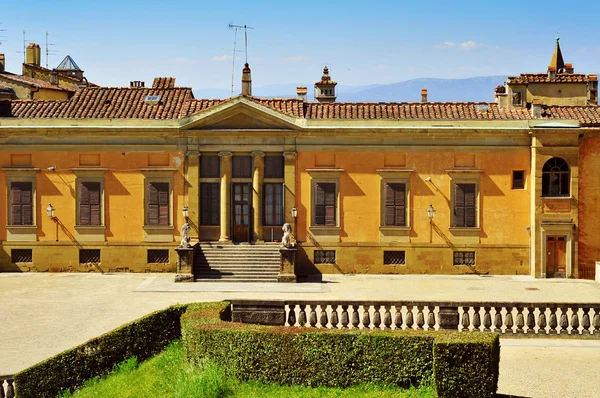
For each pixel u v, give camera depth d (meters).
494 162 48.00
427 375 22.61
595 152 47.59
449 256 48.25
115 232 48.69
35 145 48.44
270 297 40.44
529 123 47.66
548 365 25.05
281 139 48.28
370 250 48.44
